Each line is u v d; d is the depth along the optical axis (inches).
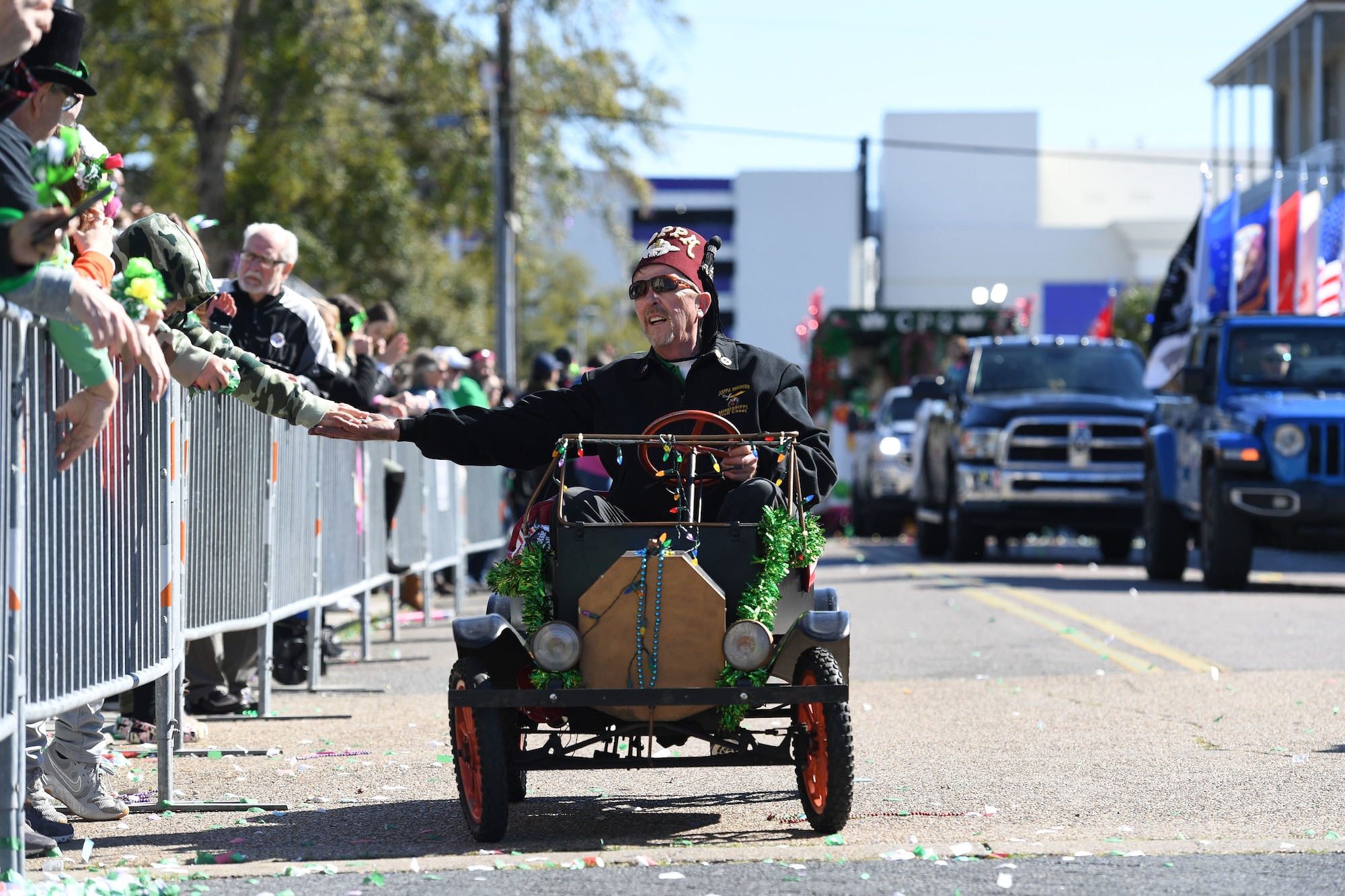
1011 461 954.1
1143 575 885.2
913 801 294.5
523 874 236.1
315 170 1443.2
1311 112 2208.4
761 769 334.3
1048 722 390.0
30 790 268.2
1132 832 266.1
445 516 713.0
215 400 369.4
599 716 269.9
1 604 218.2
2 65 224.1
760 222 5334.6
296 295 440.1
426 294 1883.6
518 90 1533.0
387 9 1416.1
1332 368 782.5
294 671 464.8
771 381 288.8
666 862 242.8
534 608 262.5
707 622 257.0
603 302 3909.9
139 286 243.1
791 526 265.7
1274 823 273.9
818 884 228.8
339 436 287.3
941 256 4343.0
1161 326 1087.0
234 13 1425.9
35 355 230.7
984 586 777.6
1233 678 461.4
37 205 214.5
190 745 368.8
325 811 292.0
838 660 262.2
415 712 423.2
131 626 281.0
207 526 366.0
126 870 236.5
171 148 1450.5
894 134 4549.7
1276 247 1065.5
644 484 285.0
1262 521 739.4
